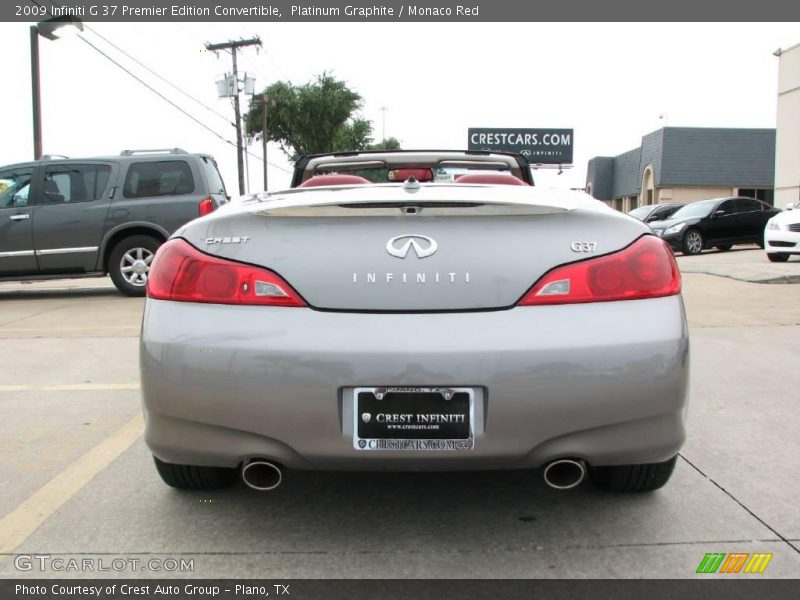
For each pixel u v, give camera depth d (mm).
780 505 2820
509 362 2197
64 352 5883
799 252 12125
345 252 2314
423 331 2221
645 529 2643
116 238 9328
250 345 2246
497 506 2857
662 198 31844
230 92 33969
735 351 5500
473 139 46375
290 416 2234
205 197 9352
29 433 3783
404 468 2285
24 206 9172
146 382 2355
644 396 2254
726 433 3648
